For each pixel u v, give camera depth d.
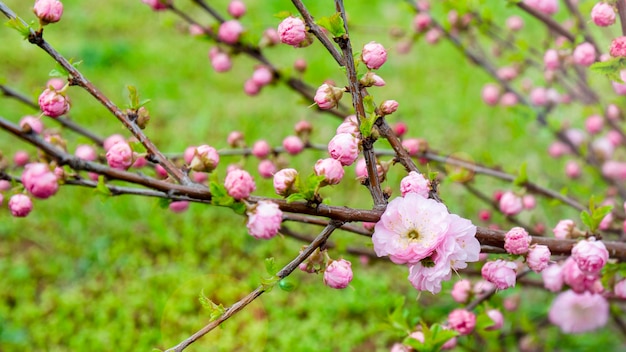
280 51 1.56
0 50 1.55
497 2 1.52
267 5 1.69
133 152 0.67
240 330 0.95
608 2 0.73
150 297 0.99
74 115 1.33
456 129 1.34
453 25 0.94
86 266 1.05
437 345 0.70
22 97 0.82
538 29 1.47
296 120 1.37
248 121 1.34
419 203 0.65
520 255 0.68
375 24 1.63
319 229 1.10
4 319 0.96
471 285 0.80
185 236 1.09
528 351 0.92
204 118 1.35
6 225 1.11
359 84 0.67
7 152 1.25
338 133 0.67
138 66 1.54
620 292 0.74
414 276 0.66
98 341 0.94
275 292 1.00
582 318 0.88
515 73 0.97
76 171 0.67
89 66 1.52
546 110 0.98
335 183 0.65
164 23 0.91
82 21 1.70
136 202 1.15
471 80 1.45
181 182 0.66
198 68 1.54
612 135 0.97
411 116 1.38
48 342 0.94
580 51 0.78
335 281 0.66
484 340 0.92
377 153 0.83
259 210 0.63
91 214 1.14
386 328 0.76
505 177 0.87
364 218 0.66
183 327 0.95
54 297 0.99
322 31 0.68
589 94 0.95
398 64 1.54
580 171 1.04
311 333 0.95
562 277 0.79
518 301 0.90
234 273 1.04
